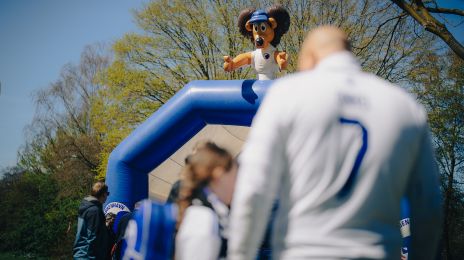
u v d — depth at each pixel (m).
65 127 29.95
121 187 6.93
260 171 1.50
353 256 1.45
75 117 29.75
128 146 6.90
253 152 1.54
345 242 1.46
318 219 1.49
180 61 20.30
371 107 1.58
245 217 1.47
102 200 6.33
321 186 1.50
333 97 1.56
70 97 29.58
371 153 1.52
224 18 19.42
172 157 6.98
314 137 1.53
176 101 6.57
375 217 1.51
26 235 25.59
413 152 1.61
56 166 27.31
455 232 20.30
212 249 1.94
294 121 1.55
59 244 25.39
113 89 20.83
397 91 1.66
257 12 6.52
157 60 20.73
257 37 6.47
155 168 7.11
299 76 1.65
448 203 19.75
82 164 25.86
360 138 1.54
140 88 20.27
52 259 25.09
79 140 25.89
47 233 25.33
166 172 7.23
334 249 1.45
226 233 2.04
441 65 18.06
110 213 6.87
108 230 6.54
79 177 25.72
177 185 2.70
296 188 1.53
